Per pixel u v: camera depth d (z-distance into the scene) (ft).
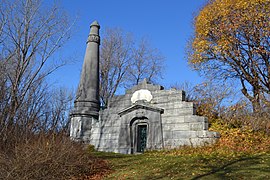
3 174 32.17
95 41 70.13
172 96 56.24
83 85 65.92
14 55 52.47
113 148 59.16
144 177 33.81
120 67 108.99
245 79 72.54
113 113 61.87
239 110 59.00
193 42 79.36
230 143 47.24
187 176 31.68
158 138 54.95
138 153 56.34
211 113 60.08
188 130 52.65
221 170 32.58
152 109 57.11
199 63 79.51
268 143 44.86
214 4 74.84
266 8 65.00
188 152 47.52
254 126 51.26
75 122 62.49
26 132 41.29
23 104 43.80
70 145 42.27
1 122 39.17
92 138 62.18
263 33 65.92
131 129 58.80
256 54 68.39
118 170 40.14
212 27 73.77
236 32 70.79
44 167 35.47
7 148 37.42
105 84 104.58
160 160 42.86
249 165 33.58
